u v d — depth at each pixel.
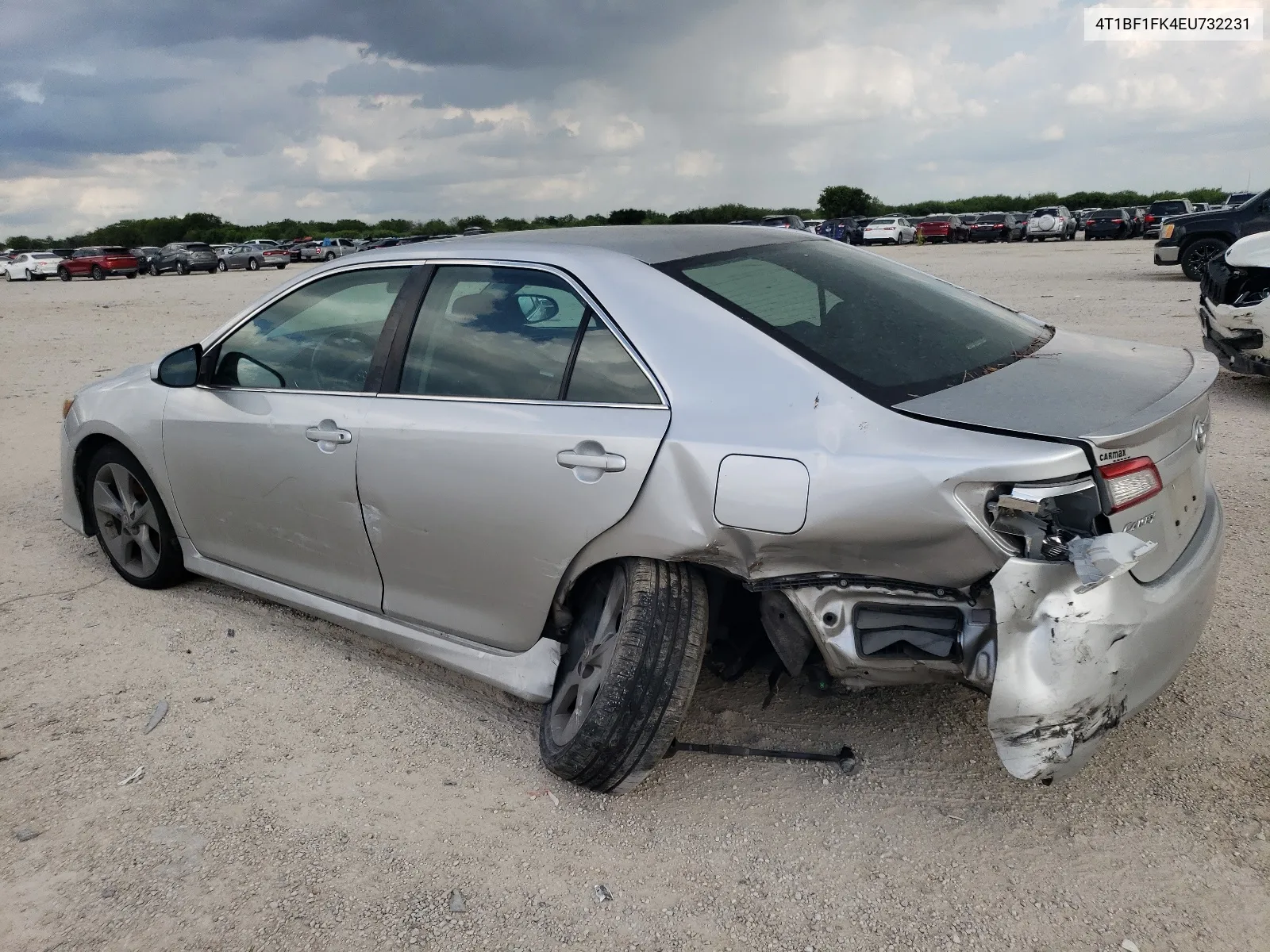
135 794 2.95
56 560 4.96
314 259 52.38
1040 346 2.99
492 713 3.38
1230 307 7.14
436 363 3.24
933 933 2.30
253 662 3.78
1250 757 2.85
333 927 2.40
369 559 3.44
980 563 2.26
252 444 3.69
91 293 32.41
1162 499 2.51
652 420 2.69
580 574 2.89
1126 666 2.31
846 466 2.36
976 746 3.02
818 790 2.85
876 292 3.06
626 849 2.65
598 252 3.04
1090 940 2.25
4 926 2.44
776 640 2.65
